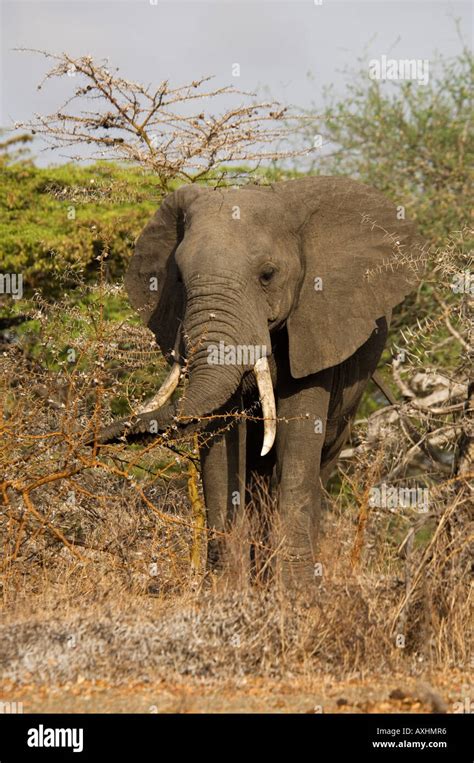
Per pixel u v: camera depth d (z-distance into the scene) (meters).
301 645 9.76
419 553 10.91
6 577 12.02
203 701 8.65
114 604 10.49
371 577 10.75
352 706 8.72
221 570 12.27
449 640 10.32
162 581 12.20
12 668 9.06
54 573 12.50
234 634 9.64
